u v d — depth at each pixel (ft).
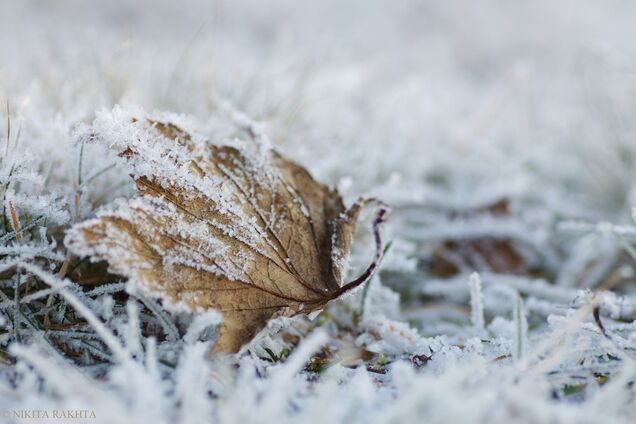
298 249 1.12
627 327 1.12
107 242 1.02
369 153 1.51
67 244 1.02
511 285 1.33
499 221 1.45
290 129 1.48
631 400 1.02
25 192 1.15
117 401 0.97
